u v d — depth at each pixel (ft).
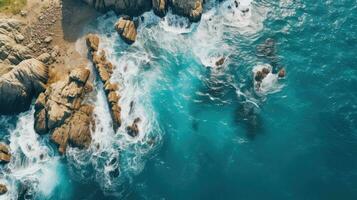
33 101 205.77
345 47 206.18
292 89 199.11
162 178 187.42
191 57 210.59
